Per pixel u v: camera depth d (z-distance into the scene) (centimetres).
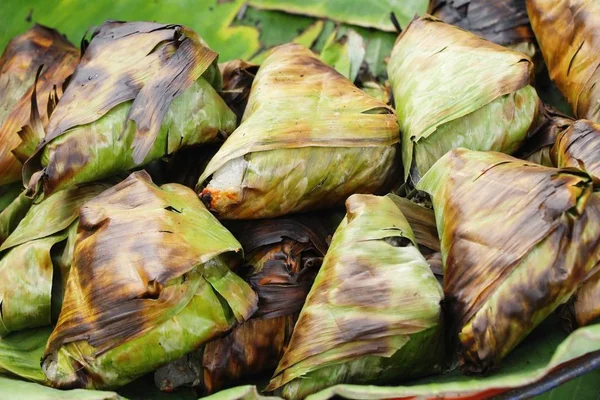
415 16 72
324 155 65
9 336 67
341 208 68
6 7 83
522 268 57
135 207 62
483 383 57
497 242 58
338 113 66
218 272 61
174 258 59
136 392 63
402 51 71
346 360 58
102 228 61
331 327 59
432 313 58
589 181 58
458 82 66
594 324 58
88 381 61
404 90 69
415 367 59
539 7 70
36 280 66
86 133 65
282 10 82
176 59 66
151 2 83
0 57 80
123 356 60
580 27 67
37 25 79
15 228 72
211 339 61
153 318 60
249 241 65
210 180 65
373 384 59
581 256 57
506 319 57
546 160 65
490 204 59
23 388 61
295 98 66
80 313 60
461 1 74
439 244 63
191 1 83
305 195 65
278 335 63
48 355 61
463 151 62
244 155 64
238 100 72
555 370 57
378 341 58
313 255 65
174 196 63
